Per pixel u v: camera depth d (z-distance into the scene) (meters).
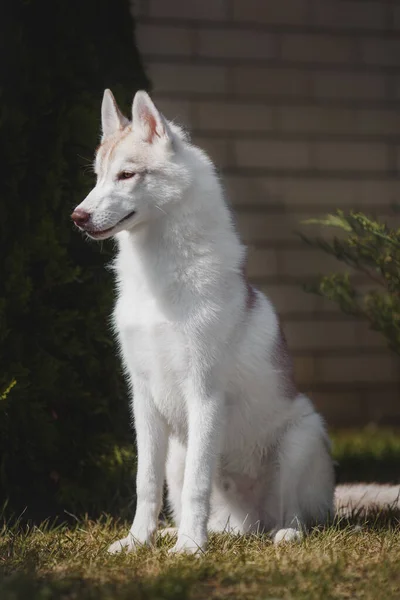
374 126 17.44
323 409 17.23
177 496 8.59
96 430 9.91
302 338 17.22
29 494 9.79
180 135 8.15
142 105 7.76
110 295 9.70
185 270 7.66
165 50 16.36
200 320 7.61
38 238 9.34
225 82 16.72
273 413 8.30
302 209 17.23
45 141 9.55
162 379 7.85
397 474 12.74
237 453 8.42
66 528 8.82
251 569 6.57
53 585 6.12
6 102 9.38
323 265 17.30
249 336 7.92
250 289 8.23
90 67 9.80
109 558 7.06
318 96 17.20
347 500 9.84
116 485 9.82
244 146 16.91
